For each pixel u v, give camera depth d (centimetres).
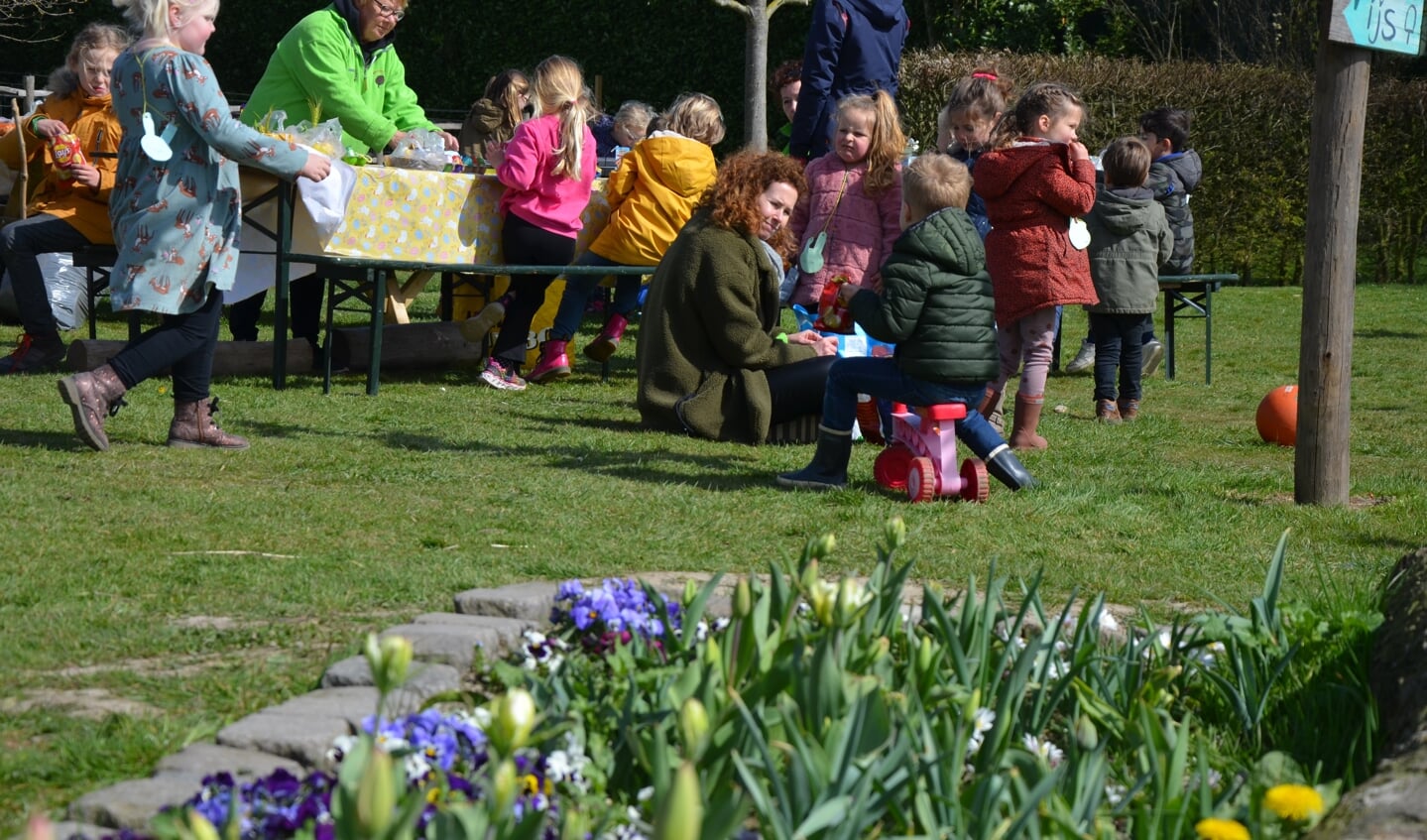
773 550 475
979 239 582
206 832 170
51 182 820
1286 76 1895
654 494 562
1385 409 951
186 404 613
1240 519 564
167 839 221
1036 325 738
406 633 351
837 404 592
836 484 594
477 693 329
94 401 582
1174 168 1069
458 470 596
